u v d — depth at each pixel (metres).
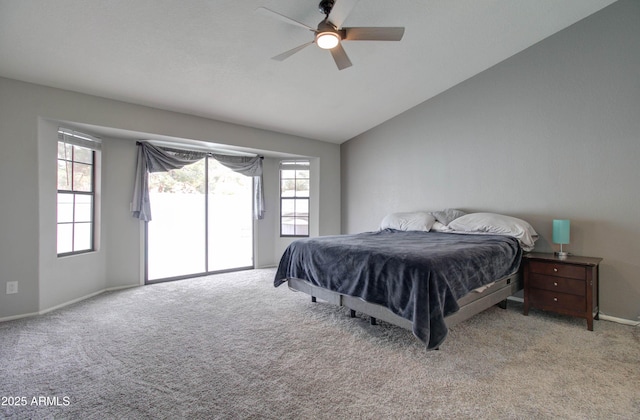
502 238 3.12
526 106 3.55
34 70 2.82
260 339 2.50
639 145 2.85
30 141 2.97
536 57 3.46
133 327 2.74
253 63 3.16
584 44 3.14
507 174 3.71
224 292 3.88
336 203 5.73
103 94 3.33
